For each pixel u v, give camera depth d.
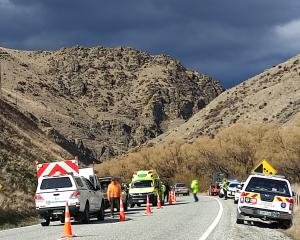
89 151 189.25
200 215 24.98
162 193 39.62
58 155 65.69
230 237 15.30
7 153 42.47
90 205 22.31
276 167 74.44
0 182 34.09
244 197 19.86
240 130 91.69
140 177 39.22
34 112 185.75
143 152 109.50
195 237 15.02
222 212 27.31
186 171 99.12
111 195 24.36
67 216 15.73
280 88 127.88
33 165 44.44
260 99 131.12
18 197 32.03
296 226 19.17
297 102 114.75
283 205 19.44
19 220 25.80
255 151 87.94
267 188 19.86
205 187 93.50
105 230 17.53
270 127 90.06
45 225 21.83
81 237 15.29
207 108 154.62
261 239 15.30
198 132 137.38
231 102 142.88
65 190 21.06
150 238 14.70
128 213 29.27
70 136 189.75
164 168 102.81
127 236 15.31
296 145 72.00
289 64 143.50
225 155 91.12
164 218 23.22
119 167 110.19
